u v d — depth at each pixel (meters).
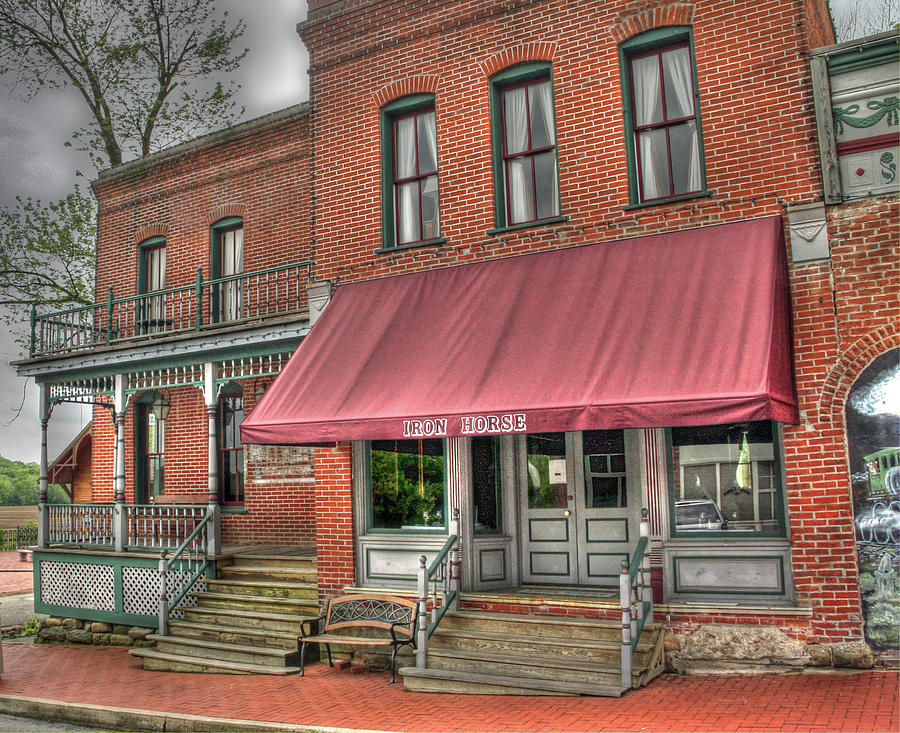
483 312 10.32
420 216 12.11
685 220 9.87
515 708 8.16
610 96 10.53
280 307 15.61
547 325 9.64
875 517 8.54
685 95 10.32
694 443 9.64
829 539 8.66
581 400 8.53
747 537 9.20
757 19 9.68
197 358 14.00
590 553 10.48
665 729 7.07
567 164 10.72
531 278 10.39
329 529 11.70
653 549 9.54
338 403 10.22
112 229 18.81
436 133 11.85
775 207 9.39
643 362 8.58
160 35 24.86
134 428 17.86
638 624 8.89
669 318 8.89
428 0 11.93
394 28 12.21
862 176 8.95
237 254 16.83
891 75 8.91
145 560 13.98
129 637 13.95
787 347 8.60
